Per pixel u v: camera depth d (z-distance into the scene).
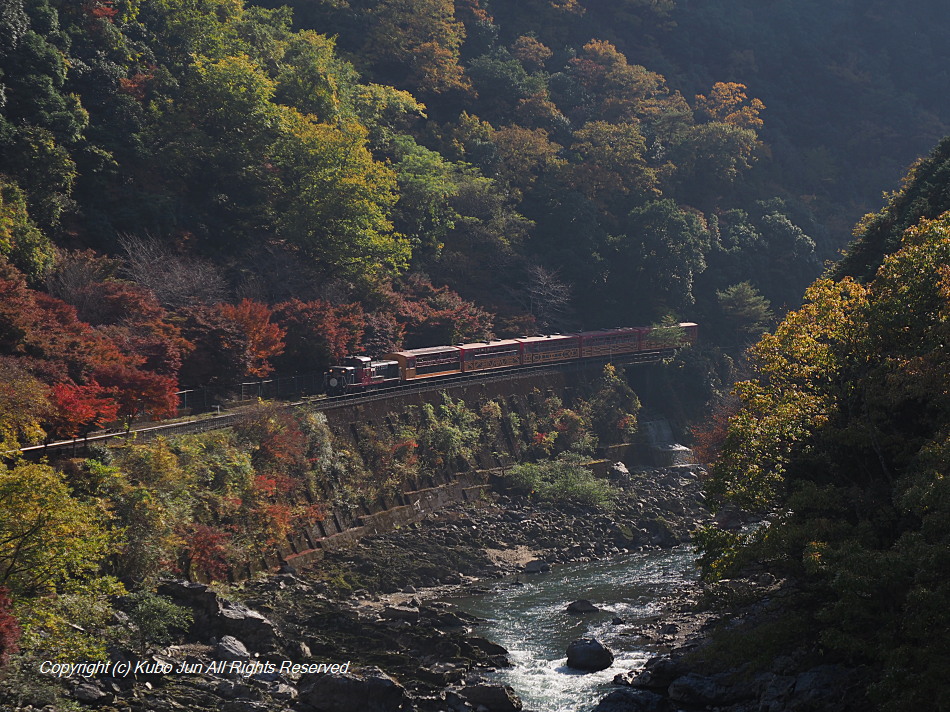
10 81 72.31
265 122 86.00
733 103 173.25
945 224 38.28
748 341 122.38
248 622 42.09
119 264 68.06
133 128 82.19
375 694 36.91
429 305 91.62
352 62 125.62
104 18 86.50
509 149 124.12
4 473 34.38
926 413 36.03
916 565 27.44
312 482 60.88
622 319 111.69
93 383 48.19
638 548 69.06
